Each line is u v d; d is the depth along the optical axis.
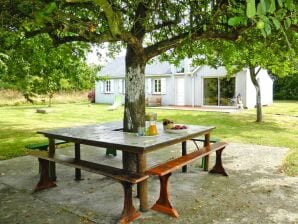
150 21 5.73
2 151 8.54
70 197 5.04
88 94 35.09
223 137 10.73
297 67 4.07
